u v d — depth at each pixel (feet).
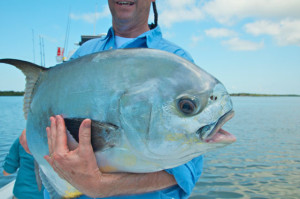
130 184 5.28
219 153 39.93
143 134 4.83
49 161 5.20
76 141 5.12
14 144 14.78
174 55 5.25
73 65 5.53
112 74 5.06
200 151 4.92
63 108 5.33
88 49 8.03
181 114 4.82
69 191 5.86
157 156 4.90
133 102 4.85
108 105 4.94
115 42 7.98
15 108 161.38
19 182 13.69
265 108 198.80
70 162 4.80
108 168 5.08
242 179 27.12
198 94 4.86
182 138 4.82
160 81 4.91
